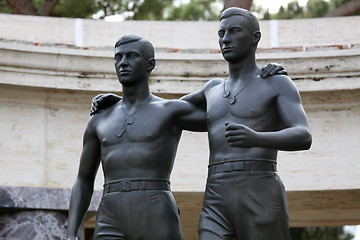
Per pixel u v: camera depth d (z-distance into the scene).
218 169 12.67
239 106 12.77
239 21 12.89
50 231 19.30
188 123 13.31
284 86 12.77
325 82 19.89
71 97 20.14
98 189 19.77
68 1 28.36
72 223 13.42
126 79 13.17
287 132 12.29
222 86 13.09
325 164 20.28
